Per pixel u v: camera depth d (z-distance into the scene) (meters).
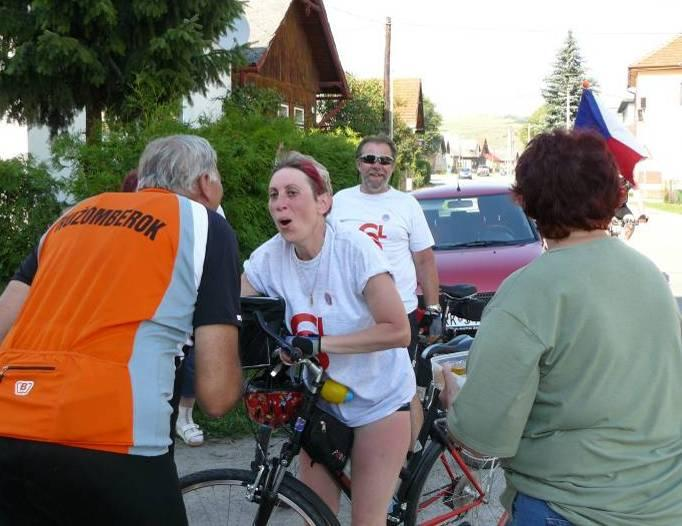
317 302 2.96
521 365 1.97
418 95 44.25
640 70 57.16
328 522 2.80
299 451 2.93
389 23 32.16
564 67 75.44
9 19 8.38
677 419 2.05
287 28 20.45
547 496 2.03
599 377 1.97
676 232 24.09
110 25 8.31
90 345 2.18
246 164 6.35
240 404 5.82
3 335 2.50
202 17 9.09
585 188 2.02
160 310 2.24
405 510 3.56
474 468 3.74
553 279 2.00
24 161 6.28
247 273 3.11
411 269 5.16
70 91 8.70
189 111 14.05
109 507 2.15
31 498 2.19
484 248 7.57
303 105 22.08
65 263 2.33
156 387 2.20
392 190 5.27
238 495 2.86
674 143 56.81
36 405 2.11
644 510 1.96
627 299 2.01
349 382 2.91
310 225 2.88
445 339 5.16
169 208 2.38
